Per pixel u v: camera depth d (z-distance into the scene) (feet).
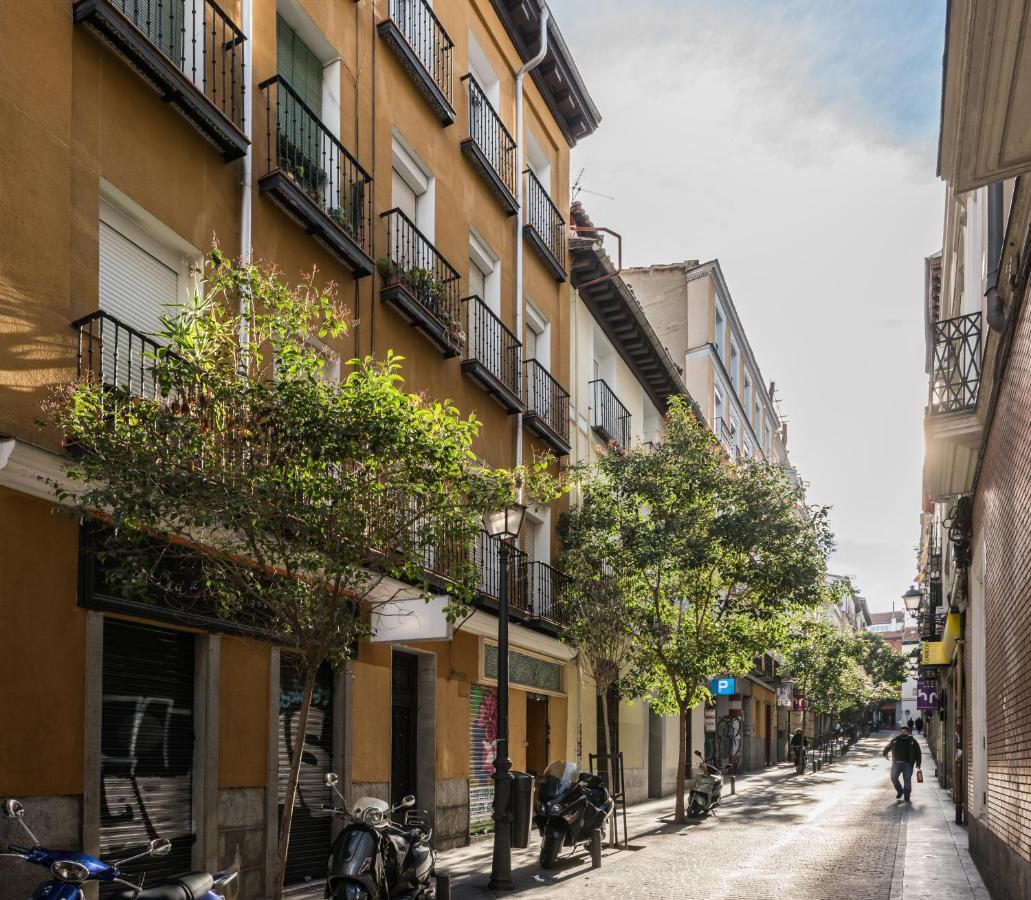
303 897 33.55
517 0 63.52
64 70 27.27
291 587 24.31
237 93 35.65
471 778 52.44
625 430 82.28
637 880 38.86
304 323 25.46
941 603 100.37
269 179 36.06
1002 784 33.60
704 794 65.72
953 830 58.44
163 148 31.53
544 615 63.36
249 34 36.22
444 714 49.11
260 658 34.12
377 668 42.55
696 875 40.24
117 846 27.73
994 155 20.71
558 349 70.44
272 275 25.27
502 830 36.91
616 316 80.48
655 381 91.50
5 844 23.35
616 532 65.10
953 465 44.96
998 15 16.58
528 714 63.31
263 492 22.74
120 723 28.35
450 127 54.85
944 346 40.60
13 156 25.27
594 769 71.72
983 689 43.83
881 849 49.24
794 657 149.07
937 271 82.07
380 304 45.42
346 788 39.32
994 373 32.17
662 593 65.57
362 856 24.48
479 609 51.67
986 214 36.76
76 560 26.23
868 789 97.66
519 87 65.46
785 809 73.77
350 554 24.35
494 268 60.80
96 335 27.84
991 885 36.17
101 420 22.11
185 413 22.97
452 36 56.24
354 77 44.62
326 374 40.93
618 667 65.72
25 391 25.13
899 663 262.47
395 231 47.55
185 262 32.94
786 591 63.36
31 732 24.45
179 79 31.17
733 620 65.62
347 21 44.27
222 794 31.83
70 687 25.71
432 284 49.21
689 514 63.62
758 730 153.28
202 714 31.35
